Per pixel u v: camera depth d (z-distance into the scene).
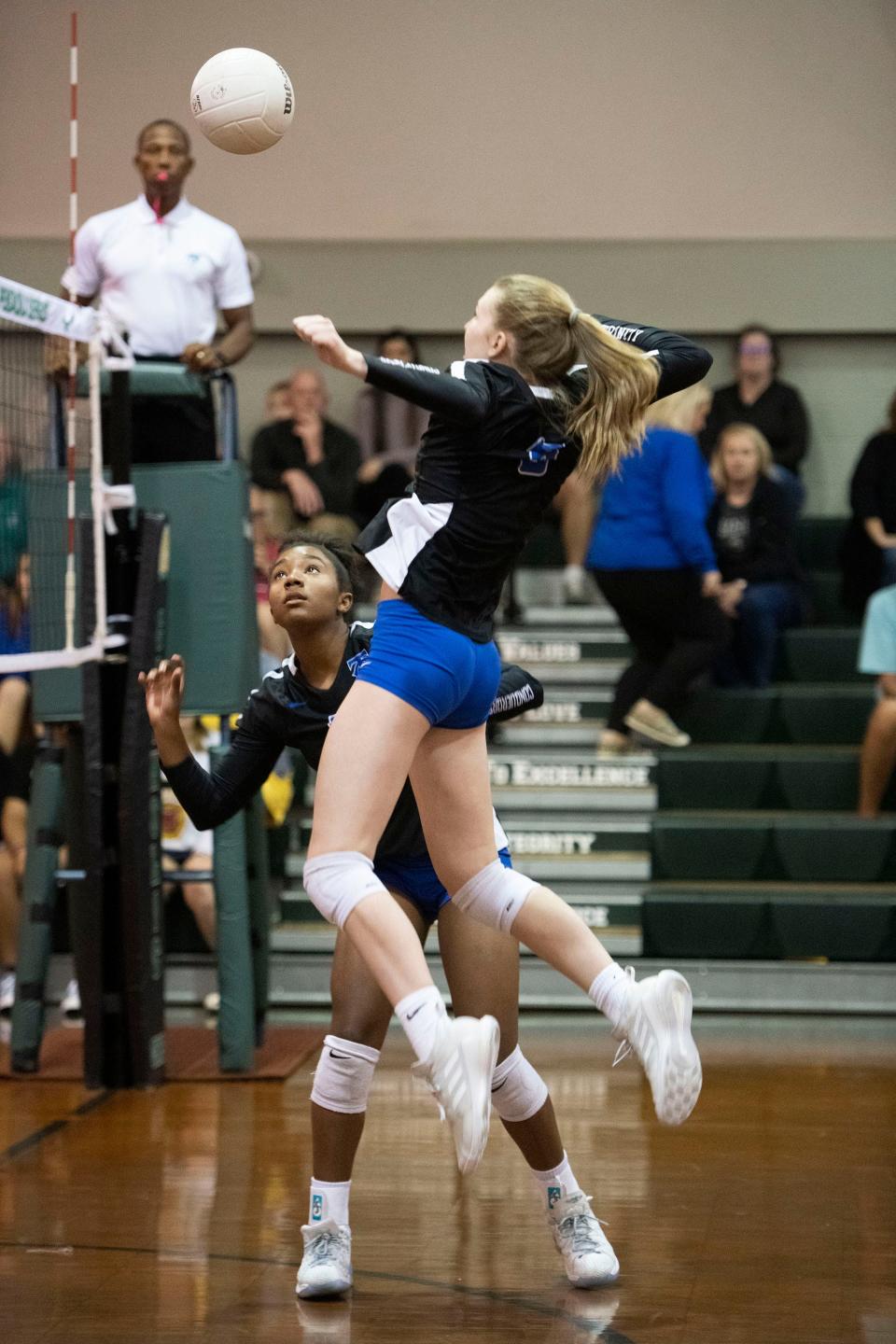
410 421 15.12
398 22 15.55
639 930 11.34
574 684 13.80
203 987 11.28
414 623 4.91
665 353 5.33
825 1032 10.45
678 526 12.00
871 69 15.41
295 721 5.87
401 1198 6.89
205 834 11.09
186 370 9.27
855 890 11.52
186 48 15.44
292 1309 5.56
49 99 15.40
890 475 13.95
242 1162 7.46
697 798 12.49
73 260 9.51
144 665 8.95
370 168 15.69
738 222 15.63
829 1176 7.15
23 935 9.38
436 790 5.18
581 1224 5.81
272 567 5.85
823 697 13.05
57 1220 6.58
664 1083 4.94
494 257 15.72
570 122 15.59
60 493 9.28
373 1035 5.72
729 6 15.45
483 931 5.79
